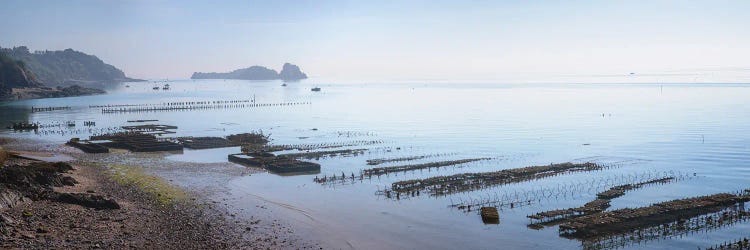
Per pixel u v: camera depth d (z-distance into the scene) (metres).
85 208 65.44
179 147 133.00
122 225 59.81
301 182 92.31
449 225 66.50
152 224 61.69
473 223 67.38
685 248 57.84
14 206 61.91
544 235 62.38
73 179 82.81
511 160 120.44
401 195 82.50
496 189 87.19
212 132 182.75
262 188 86.56
